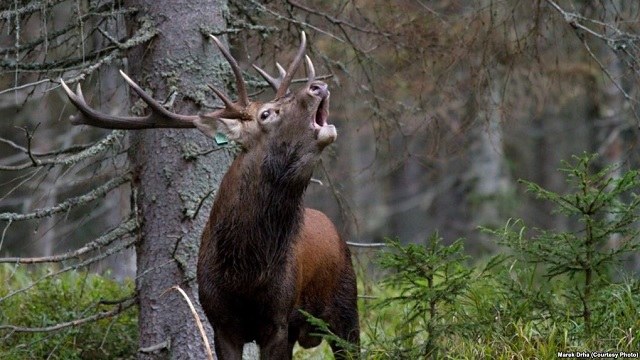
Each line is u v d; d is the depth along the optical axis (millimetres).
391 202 36219
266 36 12633
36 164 10906
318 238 11602
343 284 12102
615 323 10445
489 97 14766
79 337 12836
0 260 10914
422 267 10625
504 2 14664
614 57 18078
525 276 11484
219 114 10250
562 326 10484
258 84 12453
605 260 10578
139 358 12156
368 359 10773
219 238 10297
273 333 10508
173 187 12008
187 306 11969
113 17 12008
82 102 10172
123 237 12375
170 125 10266
